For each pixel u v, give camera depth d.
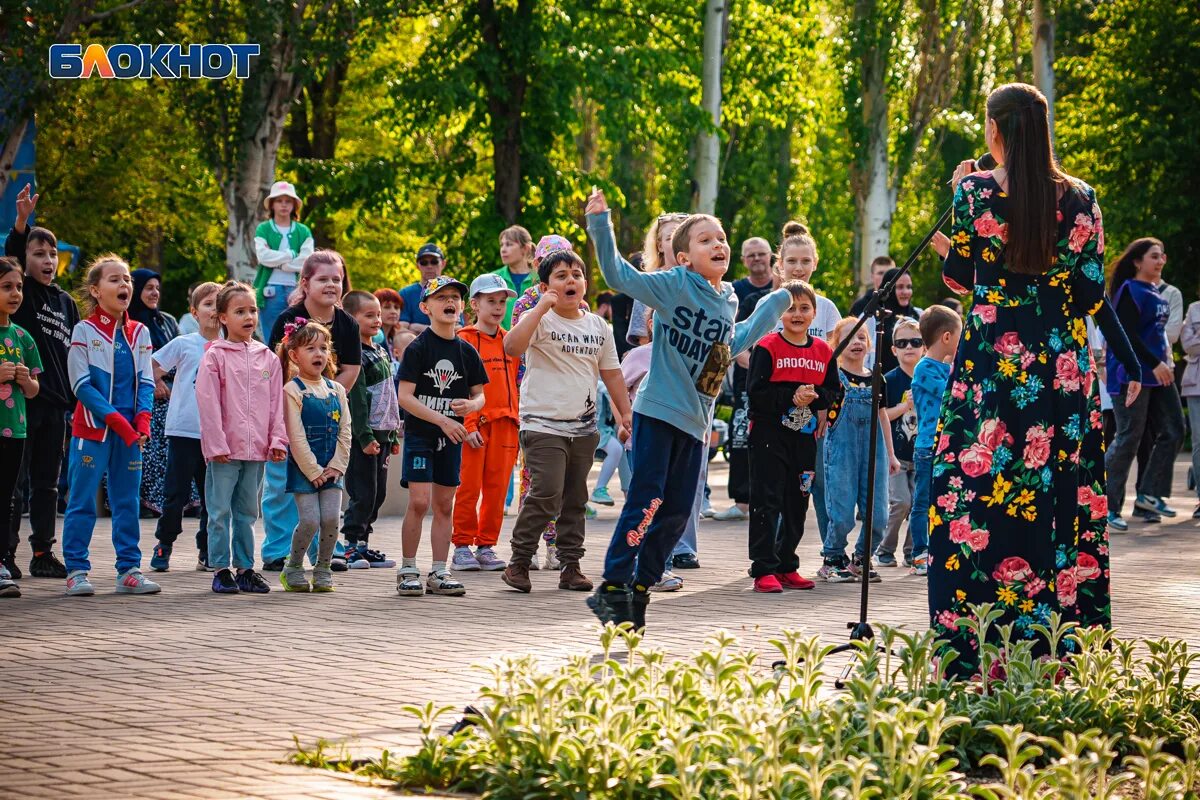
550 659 8.55
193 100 28.89
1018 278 7.40
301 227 19.80
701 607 11.01
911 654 6.73
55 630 9.49
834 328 14.53
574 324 12.12
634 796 5.37
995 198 7.36
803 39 41.28
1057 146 46.75
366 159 37.25
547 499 11.80
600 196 8.95
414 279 45.56
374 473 13.56
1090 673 6.88
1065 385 7.37
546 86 34.75
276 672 8.05
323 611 10.58
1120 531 17.17
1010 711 6.48
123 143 40.50
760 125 50.09
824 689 7.49
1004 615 7.30
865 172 40.62
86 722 6.66
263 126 28.98
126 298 11.63
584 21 36.69
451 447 11.69
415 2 31.39
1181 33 44.81
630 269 9.07
